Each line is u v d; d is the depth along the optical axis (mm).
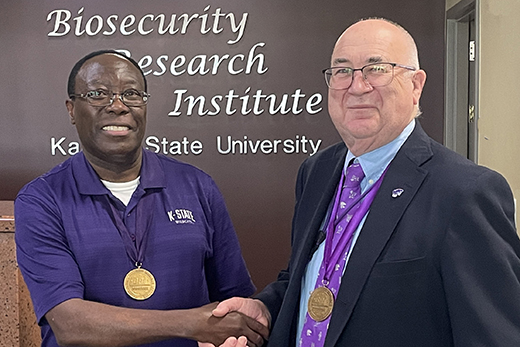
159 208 1672
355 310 1196
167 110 3291
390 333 1161
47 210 1572
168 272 1618
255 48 3256
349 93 1298
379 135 1293
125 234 1603
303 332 1325
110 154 1593
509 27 2998
